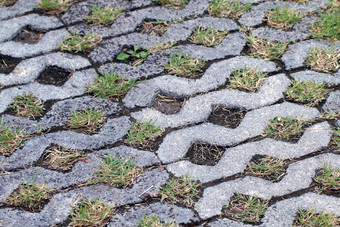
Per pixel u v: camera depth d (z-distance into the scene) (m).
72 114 2.42
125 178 2.27
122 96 2.50
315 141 2.35
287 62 2.58
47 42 2.68
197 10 2.79
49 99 2.49
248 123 2.40
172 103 2.49
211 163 2.32
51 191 2.25
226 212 2.20
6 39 2.69
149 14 2.78
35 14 2.80
